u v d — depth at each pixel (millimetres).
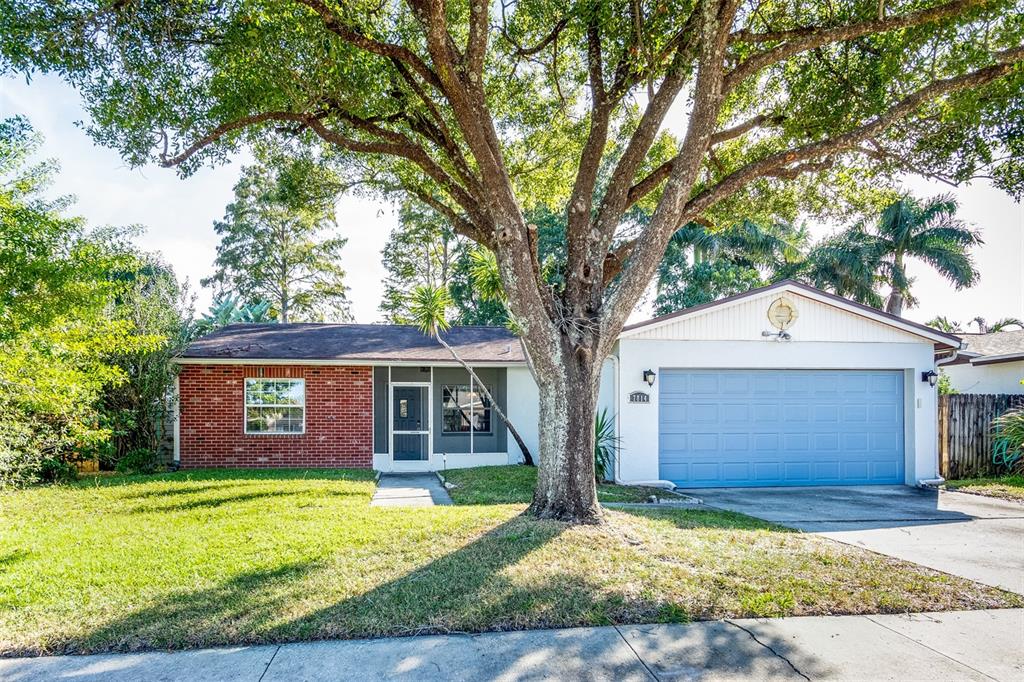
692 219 8930
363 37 7680
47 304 8547
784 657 4297
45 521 8188
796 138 10258
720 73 7320
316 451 14969
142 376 13797
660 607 5062
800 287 12969
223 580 5609
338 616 4809
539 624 4781
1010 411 13930
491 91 10906
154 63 8031
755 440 13016
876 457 13297
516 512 8305
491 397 14523
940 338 13156
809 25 9039
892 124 8445
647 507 9727
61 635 4473
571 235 8156
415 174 11359
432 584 5453
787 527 8359
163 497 9898
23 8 6965
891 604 5277
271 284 32031
